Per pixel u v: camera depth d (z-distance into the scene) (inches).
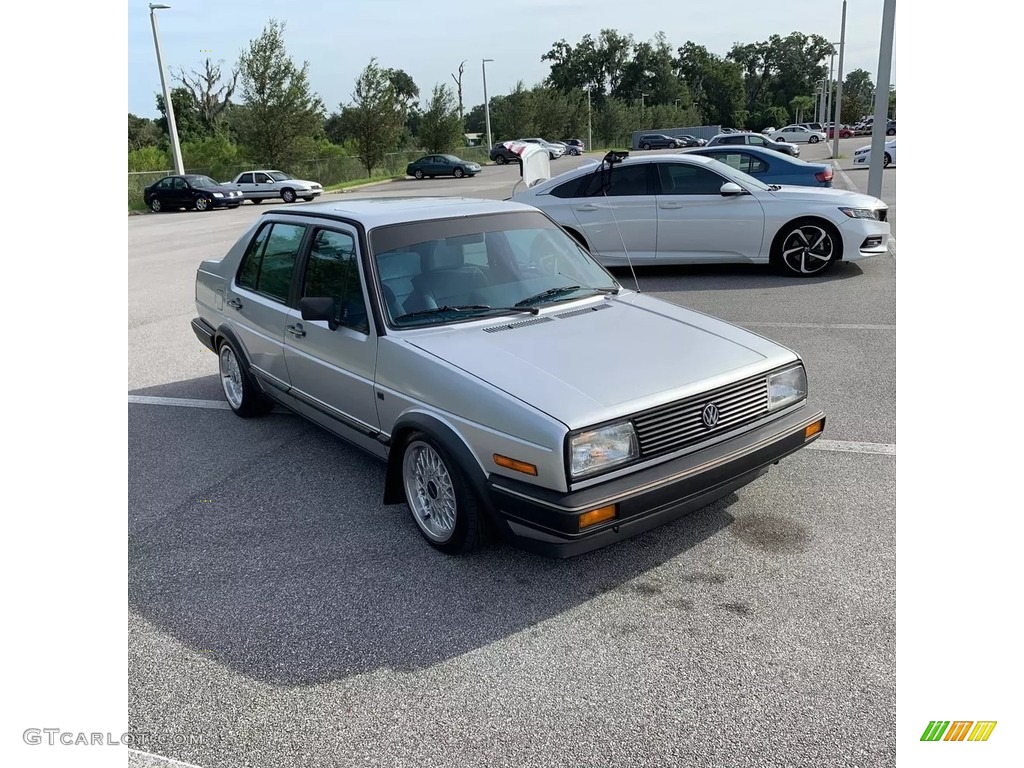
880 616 119.0
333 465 188.7
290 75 1547.7
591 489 118.6
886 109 498.3
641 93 4475.9
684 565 135.9
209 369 278.5
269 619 126.5
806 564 134.3
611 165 390.6
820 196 373.7
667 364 134.8
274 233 196.2
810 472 169.0
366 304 153.1
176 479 183.8
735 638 115.9
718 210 377.1
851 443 182.9
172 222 943.7
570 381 127.6
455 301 155.6
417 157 2103.8
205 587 136.8
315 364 171.5
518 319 154.9
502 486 123.2
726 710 101.7
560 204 398.6
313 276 174.4
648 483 120.9
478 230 169.0
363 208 176.1
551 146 2214.6
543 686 107.8
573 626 120.6
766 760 93.4
